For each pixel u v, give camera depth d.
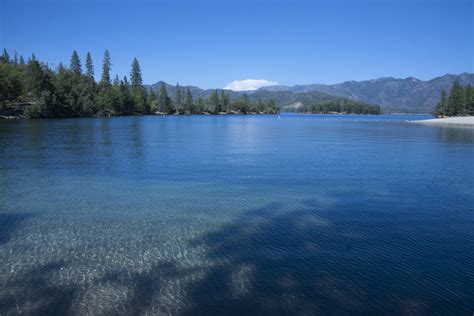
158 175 26.53
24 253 12.34
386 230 14.88
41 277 10.62
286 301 9.38
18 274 10.80
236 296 9.61
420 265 11.54
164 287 10.05
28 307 9.07
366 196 20.80
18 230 14.62
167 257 12.06
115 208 17.88
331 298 9.55
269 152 41.06
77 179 24.78
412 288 10.10
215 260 11.84
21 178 24.91
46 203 18.69
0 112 105.81
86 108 135.12
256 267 11.34
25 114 110.12
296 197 20.39
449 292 9.90
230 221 15.97
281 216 16.78
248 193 21.33
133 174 26.78
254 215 16.92
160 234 14.27
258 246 13.09
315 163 33.03
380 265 11.52
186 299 9.44
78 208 17.84
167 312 8.86
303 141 56.31
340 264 11.59
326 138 62.59
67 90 131.88
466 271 11.15
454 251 12.70
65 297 9.52
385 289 10.05
